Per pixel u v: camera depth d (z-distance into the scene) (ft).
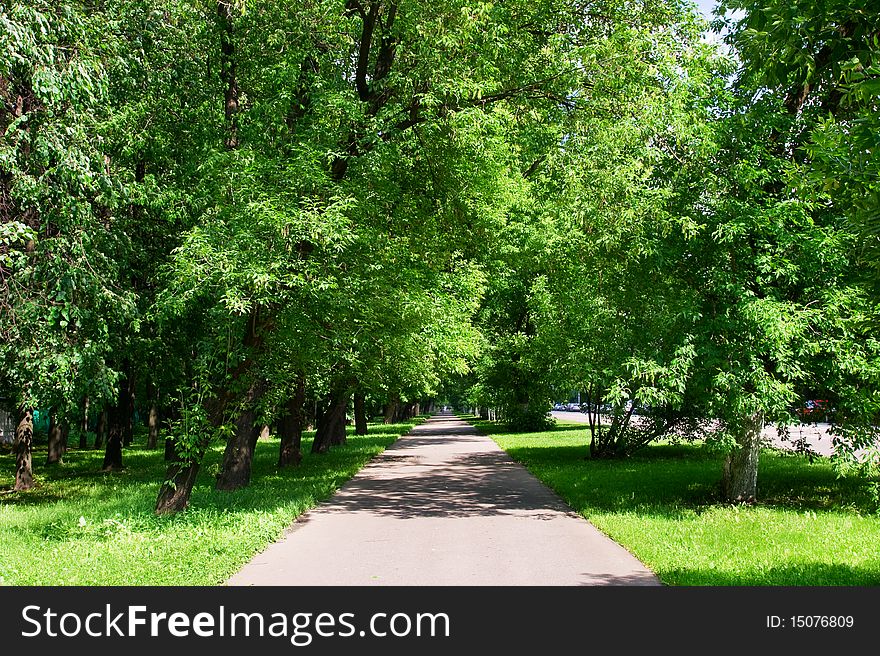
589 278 40.70
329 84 41.22
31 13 27.14
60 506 39.88
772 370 34.30
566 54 41.37
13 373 32.99
